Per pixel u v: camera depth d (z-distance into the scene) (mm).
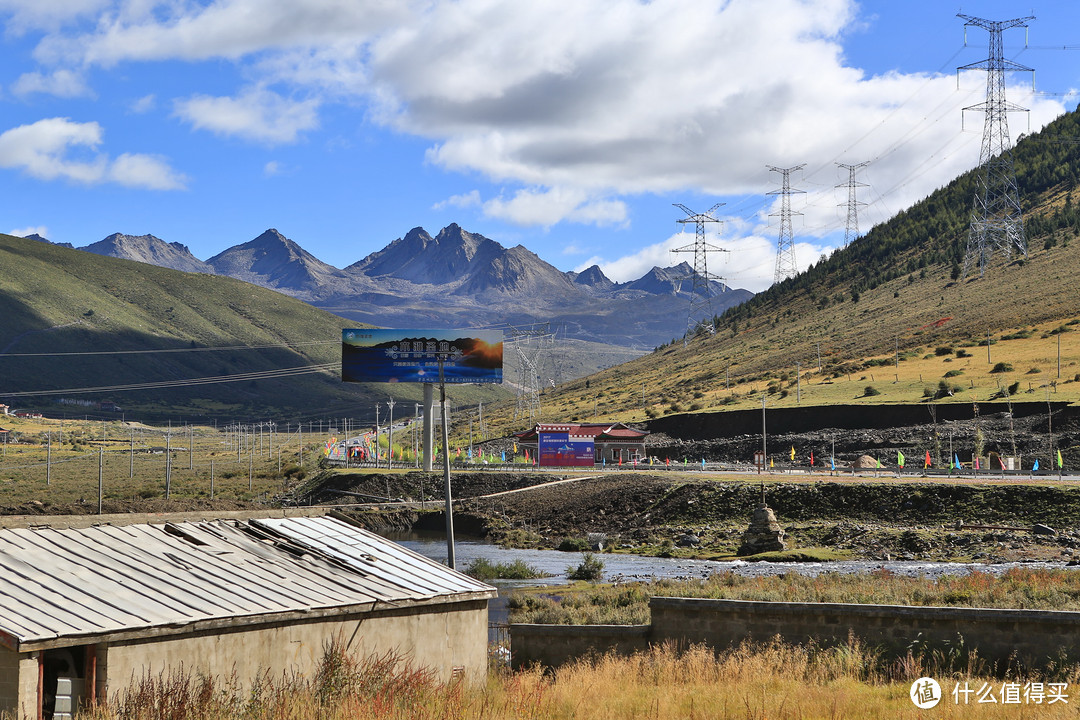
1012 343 172625
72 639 15688
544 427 133875
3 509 85438
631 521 93938
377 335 97750
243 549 23594
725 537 83062
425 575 24703
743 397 178750
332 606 20078
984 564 64938
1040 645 21766
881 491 86250
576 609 39062
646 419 177000
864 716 17344
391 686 18000
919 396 145750
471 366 98188
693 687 20109
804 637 23938
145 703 15711
